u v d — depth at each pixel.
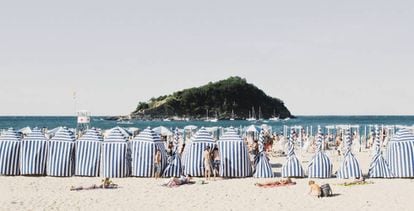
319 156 21.67
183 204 15.70
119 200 16.33
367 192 17.70
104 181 19.00
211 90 170.25
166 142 40.91
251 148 29.67
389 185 19.31
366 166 27.08
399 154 21.23
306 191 17.97
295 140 40.91
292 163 21.66
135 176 21.94
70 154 21.97
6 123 144.38
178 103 169.75
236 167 21.64
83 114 49.00
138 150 21.94
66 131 22.28
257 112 173.25
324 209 14.84
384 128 52.41
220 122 149.88
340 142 37.34
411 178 21.12
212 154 21.72
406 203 15.69
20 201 15.89
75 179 21.20
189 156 22.00
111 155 21.84
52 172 21.91
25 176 22.02
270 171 21.81
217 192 17.92
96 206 15.27
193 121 161.88
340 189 18.39
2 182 20.23
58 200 16.17
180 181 19.73
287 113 196.25
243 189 18.56
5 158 22.25
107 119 178.88
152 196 17.11
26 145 22.27
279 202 15.95
